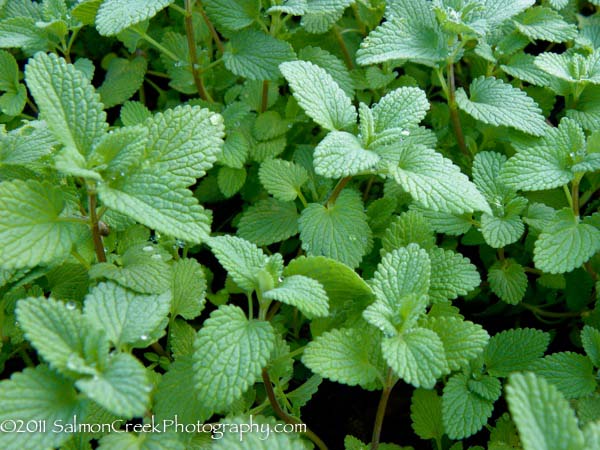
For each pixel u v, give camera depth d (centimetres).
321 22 36
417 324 25
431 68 40
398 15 33
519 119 31
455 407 26
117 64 38
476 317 34
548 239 29
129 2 30
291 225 32
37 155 27
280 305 31
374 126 28
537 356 28
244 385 23
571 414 21
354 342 25
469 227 31
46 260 23
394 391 32
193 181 25
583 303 32
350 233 29
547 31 34
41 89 24
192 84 37
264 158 34
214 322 24
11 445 21
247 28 35
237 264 25
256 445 22
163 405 24
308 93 28
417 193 26
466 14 31
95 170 24
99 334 22
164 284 25
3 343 29
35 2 37
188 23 33
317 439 28
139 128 24
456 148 36
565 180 28
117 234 29
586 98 34
